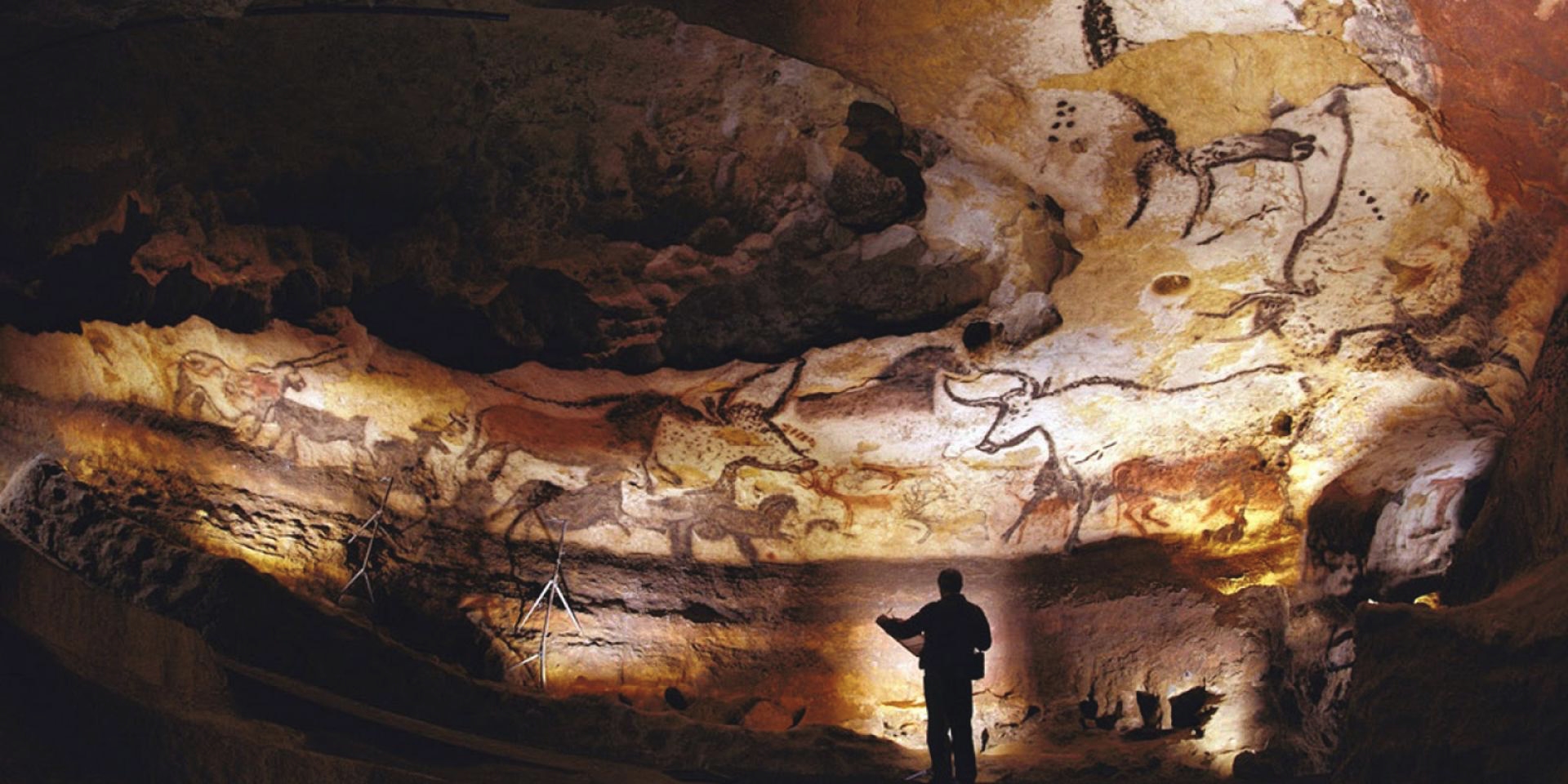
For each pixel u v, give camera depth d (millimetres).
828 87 7688
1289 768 8195
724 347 9203
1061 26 7066
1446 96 7207
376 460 9742
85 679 5008
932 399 9594
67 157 8148
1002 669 10039
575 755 7684
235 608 7180
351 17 7602
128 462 8828
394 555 9672
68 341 8797
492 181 8422
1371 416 9453
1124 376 9508
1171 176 7918
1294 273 8602
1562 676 5059
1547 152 7242
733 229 8586
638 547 10305
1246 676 9156
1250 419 9789
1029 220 8359
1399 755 5590
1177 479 10109
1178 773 8227
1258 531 10141
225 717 5672
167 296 8789
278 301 8844
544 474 10000
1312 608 9734
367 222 8547
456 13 7172
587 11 7430
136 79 7840
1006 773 8172
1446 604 8445
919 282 8859
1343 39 7008
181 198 8391
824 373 9359
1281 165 7812
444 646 9469
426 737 6707
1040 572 10281
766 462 10031
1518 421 8344
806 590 10336
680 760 7910
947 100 7617
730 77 7758
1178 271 8625
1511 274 8156
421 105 8039
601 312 9016
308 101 7996
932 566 10398
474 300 8914
